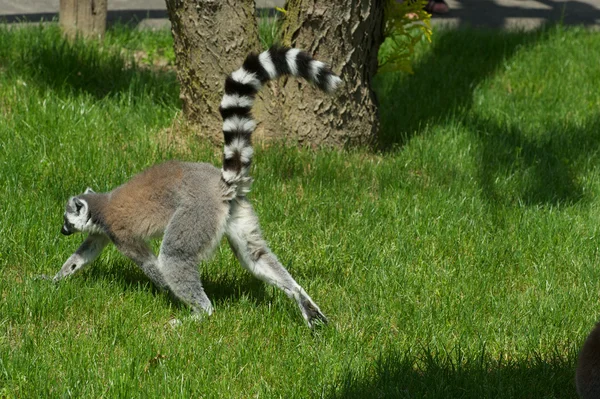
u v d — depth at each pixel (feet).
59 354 20.30
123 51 43.45
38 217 26.66
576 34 50.49
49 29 41.91
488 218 29.32
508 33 50.34
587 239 28.02
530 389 19.60
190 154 32.35
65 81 36.58
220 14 31.50
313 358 20.67
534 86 42.34
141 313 22.48
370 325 22.44
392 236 27.86
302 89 32.81
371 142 34.65
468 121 37.37
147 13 51.39
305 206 29.55
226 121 21.74
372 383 19.77
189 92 33.22
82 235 26.25
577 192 31.73
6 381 19.25
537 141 36.11
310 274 25.22
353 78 32.86
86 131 33.30
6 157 30.27
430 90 41.27
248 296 23.71
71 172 30.04
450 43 47.75
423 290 24.48
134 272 25.02
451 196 30.55
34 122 33.22
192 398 18.88
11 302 22.22
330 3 31.14
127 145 32.89
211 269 25.14
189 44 32.19
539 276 25.66
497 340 22.07
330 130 33.42
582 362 17.95
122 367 19.62
